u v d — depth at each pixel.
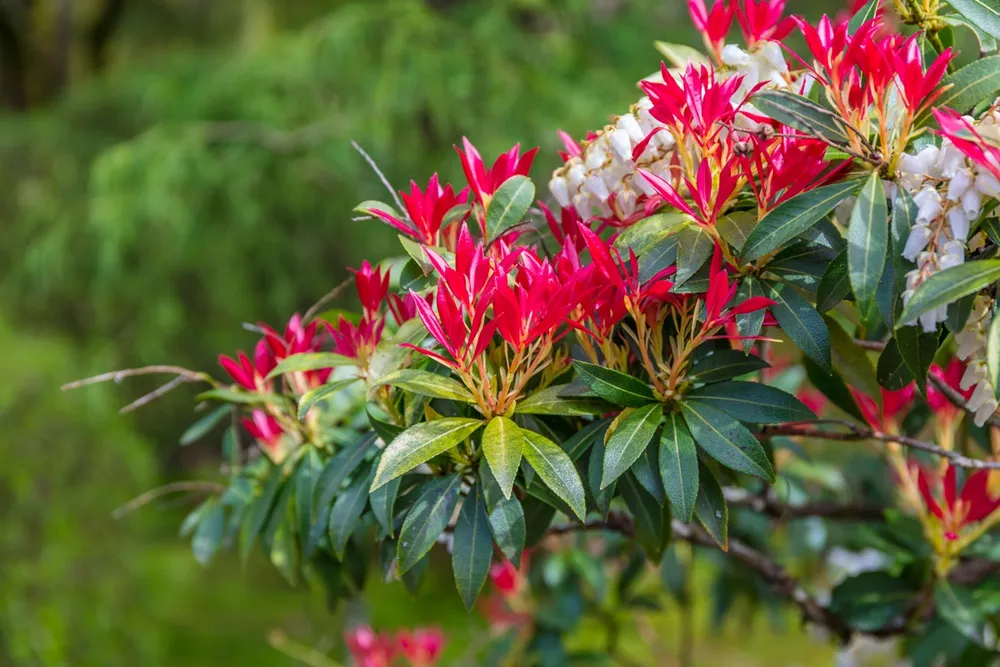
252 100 4.89
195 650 4.84
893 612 1.67
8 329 4.09
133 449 3.99
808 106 1.35
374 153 4.62
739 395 1.38
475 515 1.39
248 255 5.07
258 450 1.65
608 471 1.34
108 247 4.83
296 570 1.54
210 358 5.44
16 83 8.07
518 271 1.37
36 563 3.58
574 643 2.85
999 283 1.34
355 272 1.48
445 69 4.46
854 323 1.52
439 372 1.41
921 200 1.31
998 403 1.36
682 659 2.40
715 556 2.26
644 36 5.08
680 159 1.41
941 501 1.68
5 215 5.80
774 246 1.34
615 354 1.40
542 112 4.50
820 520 2.19
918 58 1.35
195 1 7.58
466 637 3.89
